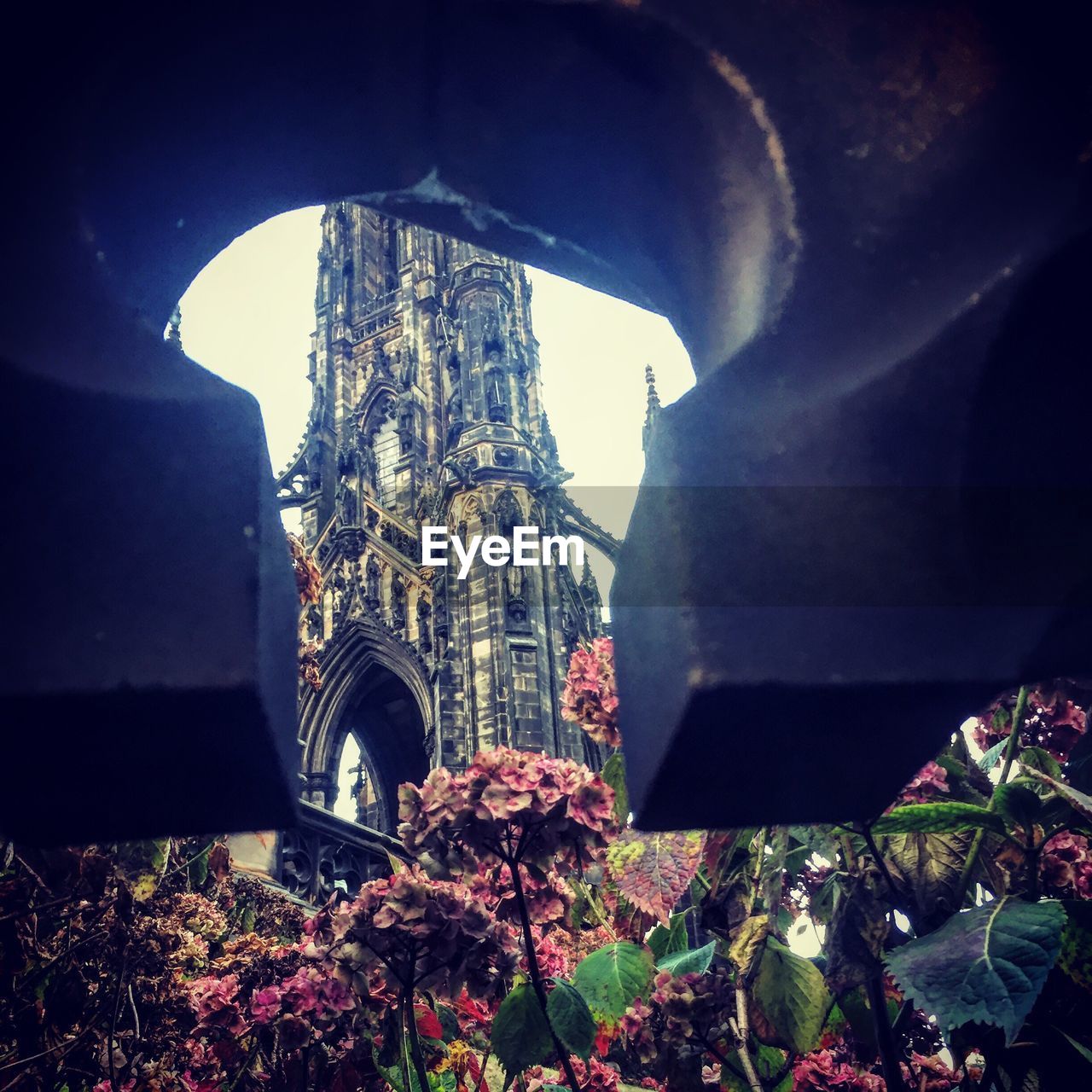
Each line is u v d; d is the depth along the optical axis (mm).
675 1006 1940
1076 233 685
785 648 637
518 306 41375
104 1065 3762
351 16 739
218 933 4242
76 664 570
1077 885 1593
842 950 1603
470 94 819
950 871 1651
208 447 647
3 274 647
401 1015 2811
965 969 1193
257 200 857
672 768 652
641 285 993
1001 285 698
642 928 2223
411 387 42469
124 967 3723
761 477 693
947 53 775
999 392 697
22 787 598
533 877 2125
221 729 588
